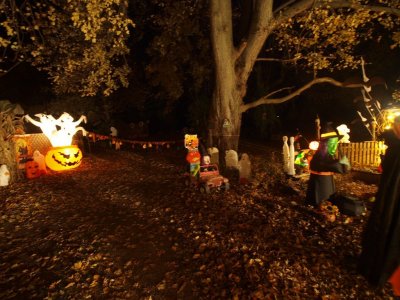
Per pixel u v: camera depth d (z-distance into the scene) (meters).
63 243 5.75
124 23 7.82
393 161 3.81
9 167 9.93
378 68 16.78
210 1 9.56
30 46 9.98
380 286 3.99
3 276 4.75
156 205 7.55
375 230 3.95
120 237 5.95
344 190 8.61
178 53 12.88
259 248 5.29
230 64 10.04
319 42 12.17
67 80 11.15
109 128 18.91
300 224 6.19
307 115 23.94
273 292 4.20
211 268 4.84
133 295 4.30
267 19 9.64
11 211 7.39
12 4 8.34
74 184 9.64
